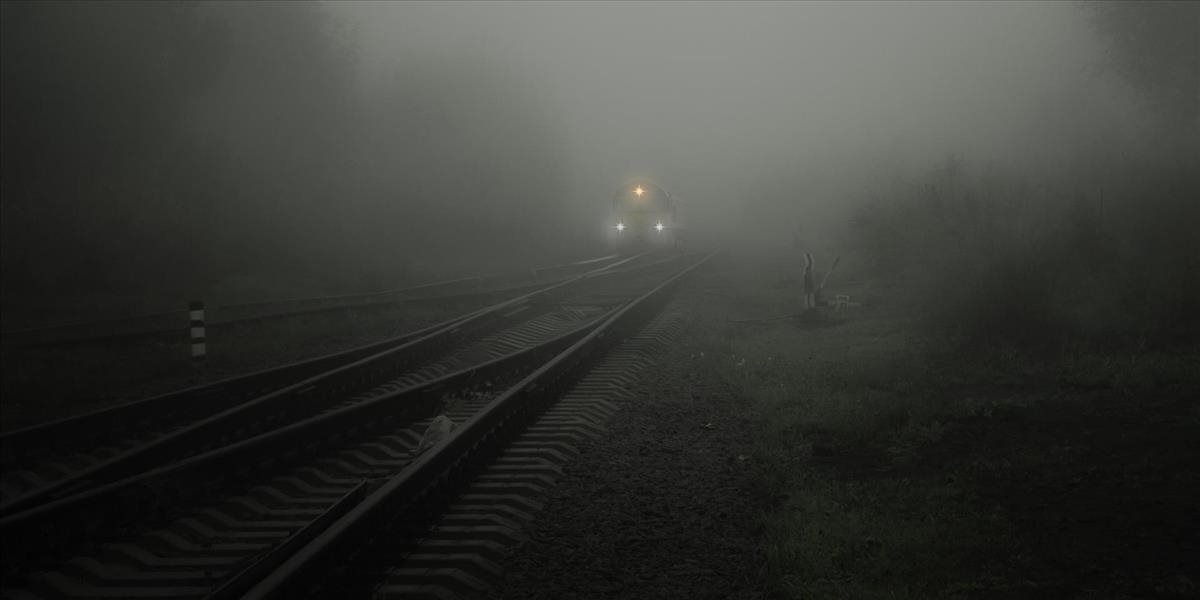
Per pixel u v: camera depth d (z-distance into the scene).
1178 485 6.67
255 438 8.12
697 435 9.40
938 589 5.18
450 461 7.62
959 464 7.71
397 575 5.77
